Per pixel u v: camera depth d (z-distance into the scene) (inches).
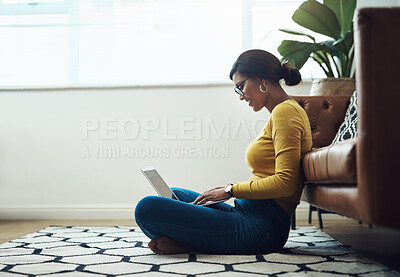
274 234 67.0
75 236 94.3
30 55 142.2
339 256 66.9
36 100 139.1
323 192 61.6
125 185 136.2
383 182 45.8
